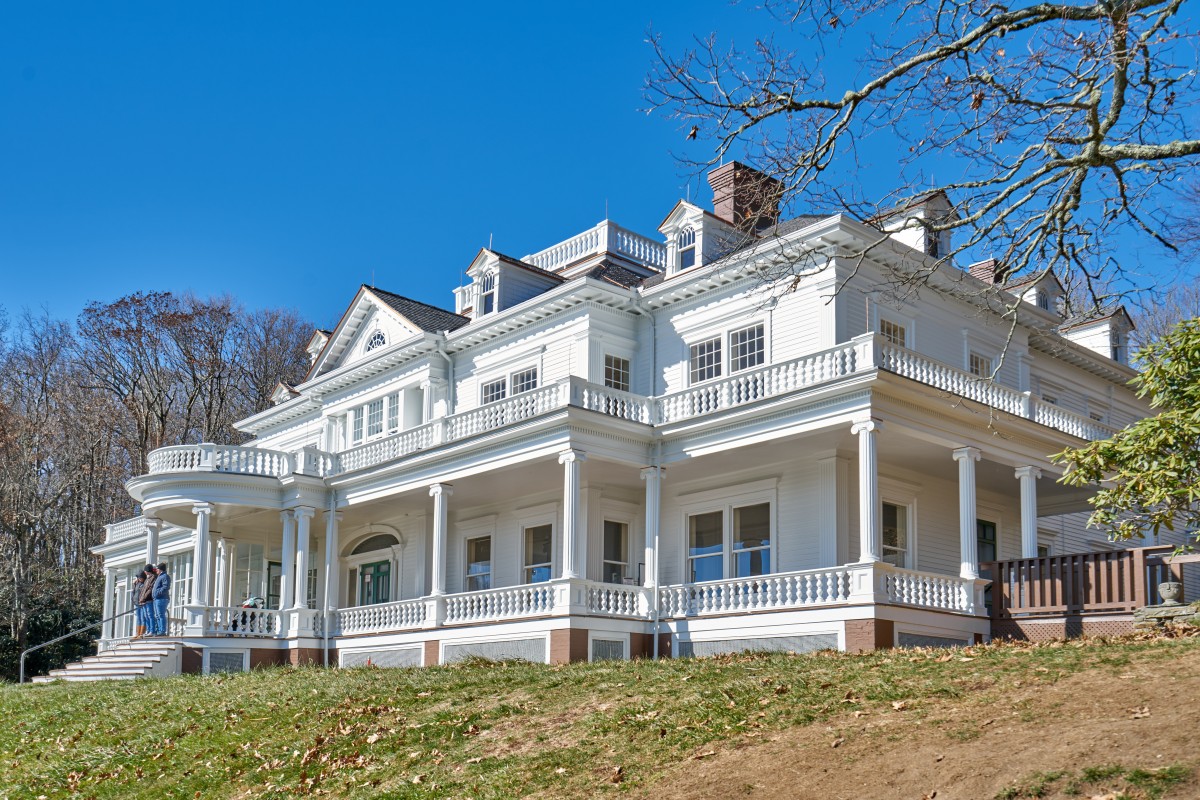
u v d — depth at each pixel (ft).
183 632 97.86
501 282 103.35
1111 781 29.14
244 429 137.08
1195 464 52.54
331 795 43.60
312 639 99.96
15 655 139.23
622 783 37.58
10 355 217.77
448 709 52.26
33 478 167.02
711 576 87.86
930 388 74.13
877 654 52.06
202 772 49.67
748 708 42.78
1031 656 44.29
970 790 30.63
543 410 84.74
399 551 110.01
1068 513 98.48
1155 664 39.52
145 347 208.23
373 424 114.42
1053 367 106.93
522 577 97.91
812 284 82.33
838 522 79.92
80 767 53.52
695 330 90.38
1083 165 42.37
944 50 42.34
